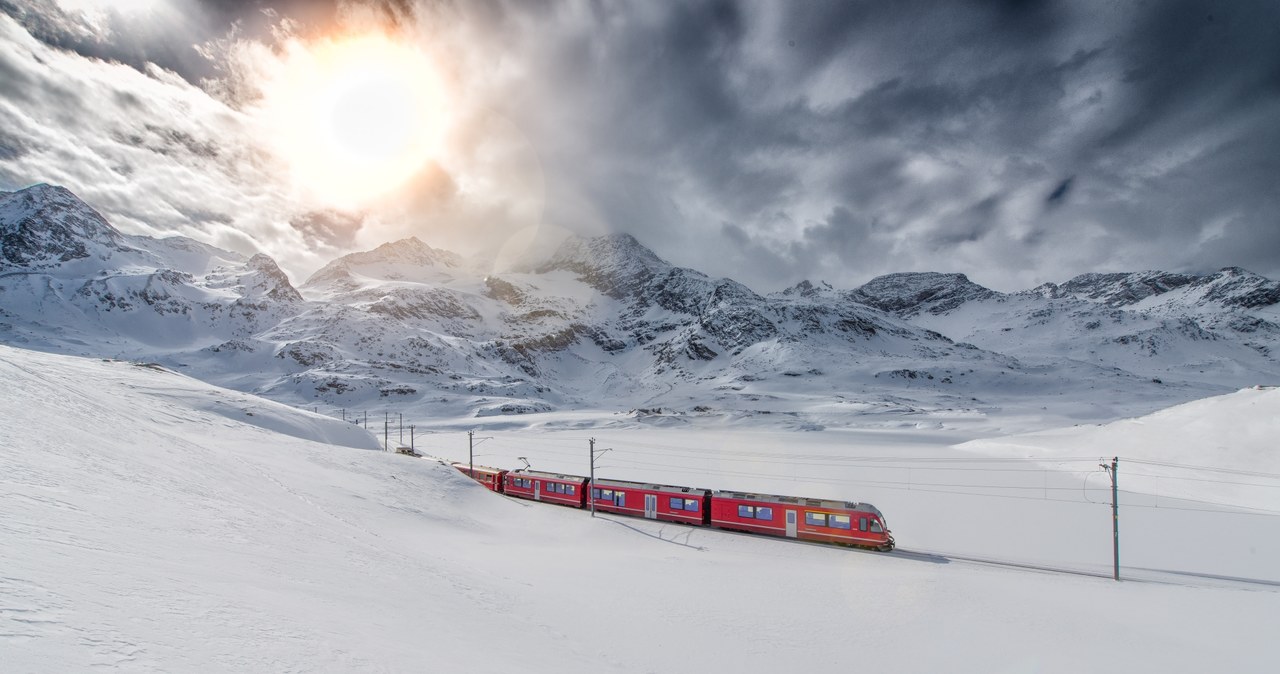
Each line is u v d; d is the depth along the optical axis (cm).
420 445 12138
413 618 979
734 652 1611
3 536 573
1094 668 1697
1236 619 2312
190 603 566
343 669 529
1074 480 7225
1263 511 5344
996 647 1891
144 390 5150
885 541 3919
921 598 2533
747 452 10631
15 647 304
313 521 1881
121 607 478
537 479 5622
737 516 4450
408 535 2625
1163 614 2395
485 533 3419
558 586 2131
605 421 17425
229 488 1834
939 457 9750
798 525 4206
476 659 798
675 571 2811
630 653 1403
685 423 16925
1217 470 6325
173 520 1062
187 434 3130
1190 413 7844
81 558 589
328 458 3984
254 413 5559
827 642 1839
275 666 472
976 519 5197
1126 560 3856
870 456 9919
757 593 2452
